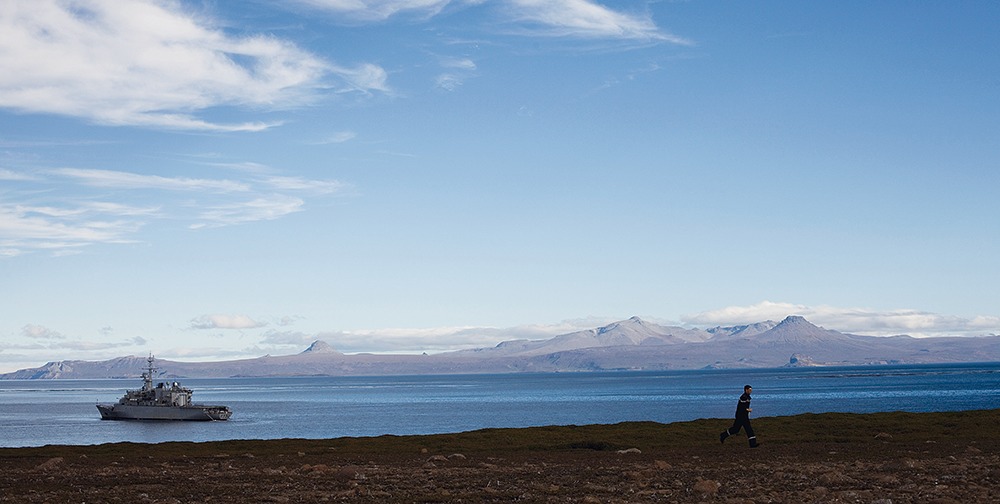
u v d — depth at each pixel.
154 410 194.12
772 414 160.25
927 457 37.44
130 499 25.31
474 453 47.53
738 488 26.23
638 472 31.86
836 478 28.09
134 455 51.28
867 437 52.56
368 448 54.38
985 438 50.12
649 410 188.12
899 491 24.27
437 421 164.88
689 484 27.70
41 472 36.38
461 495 25.52
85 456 50.84
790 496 23.75
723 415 162.25
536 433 61.72
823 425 60.06
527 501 23.98
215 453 51.75
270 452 52.31
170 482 30.84
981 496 22.92
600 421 153.38
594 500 23.20
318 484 29.55
